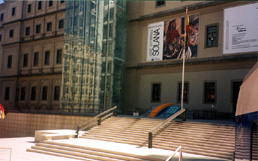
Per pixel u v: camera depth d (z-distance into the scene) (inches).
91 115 854.5
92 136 691.4
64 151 547.8
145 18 1141.7
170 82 1042.7
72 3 1222.3
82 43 1153.4
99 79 1093.8
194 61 975.6
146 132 633.6
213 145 513.7
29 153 557.9
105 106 1087.6
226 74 894.4
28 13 1565.0
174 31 1043.9
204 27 964.0
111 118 789.2
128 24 1204.5
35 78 1470.2
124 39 1174.3
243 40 856.9
